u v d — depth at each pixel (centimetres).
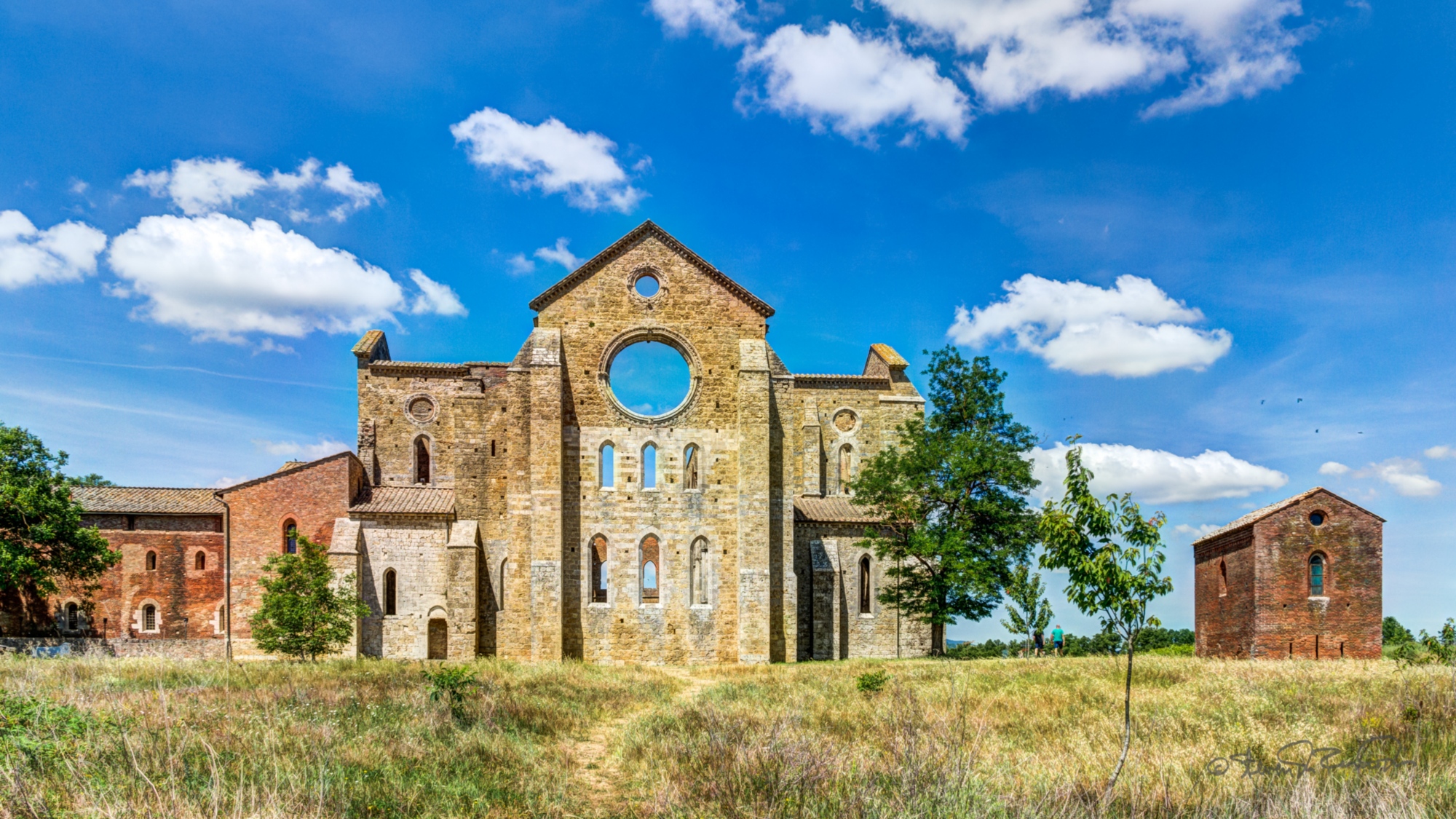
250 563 4784
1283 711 2053
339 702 2227
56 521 4288
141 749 1430
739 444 4897
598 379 4888
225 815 1142
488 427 4953
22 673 2755
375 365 5769
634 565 4766
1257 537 4266
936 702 2475
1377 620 4225
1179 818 1226
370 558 4816
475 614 4669
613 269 4988
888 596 4988
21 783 1160
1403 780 1262
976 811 1225
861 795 1320
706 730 2045
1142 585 1527
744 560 4762
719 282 5072
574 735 2267
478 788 1484
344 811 1241
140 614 4916
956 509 4838
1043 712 2212
